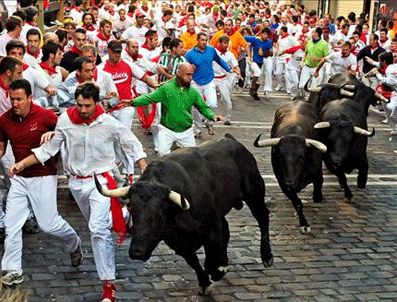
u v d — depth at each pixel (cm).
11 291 720
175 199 678
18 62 920
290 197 1025
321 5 3638
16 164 768
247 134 1644
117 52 1164
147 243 664
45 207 793
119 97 1178
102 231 752
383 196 1220
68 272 845
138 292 804
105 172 775
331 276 877
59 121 764
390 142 1645
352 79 1468
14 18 1217
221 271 786
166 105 1052
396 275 890
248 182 841
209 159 787
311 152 1042
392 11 2845
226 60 1684
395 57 1775
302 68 2066
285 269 891
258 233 1011
